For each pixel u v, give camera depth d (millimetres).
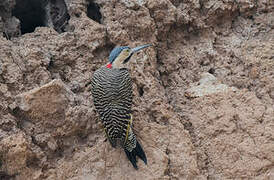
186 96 12086
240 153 10984
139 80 11664
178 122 11258
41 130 10680
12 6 12648
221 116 11469
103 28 12320
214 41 13273
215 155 11055
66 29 12984
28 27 13938
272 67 12398
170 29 13164
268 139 11062
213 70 12828
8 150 9953
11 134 10297
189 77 12641
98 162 10523
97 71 10453
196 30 13375
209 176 10852
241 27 13523
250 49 12875
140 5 12641
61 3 13078
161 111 11281
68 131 10805
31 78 11305
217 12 13359
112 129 9953
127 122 10062
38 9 13469
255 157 10898
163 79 12656
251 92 11852
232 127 11297
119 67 10406
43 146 10633
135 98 11375
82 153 10688
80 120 10844
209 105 11711
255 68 12398
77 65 11945
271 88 12109
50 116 10734
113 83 10141
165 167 10492
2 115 10430
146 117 11180
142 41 12547
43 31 12352
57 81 10773
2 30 12141
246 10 13531
